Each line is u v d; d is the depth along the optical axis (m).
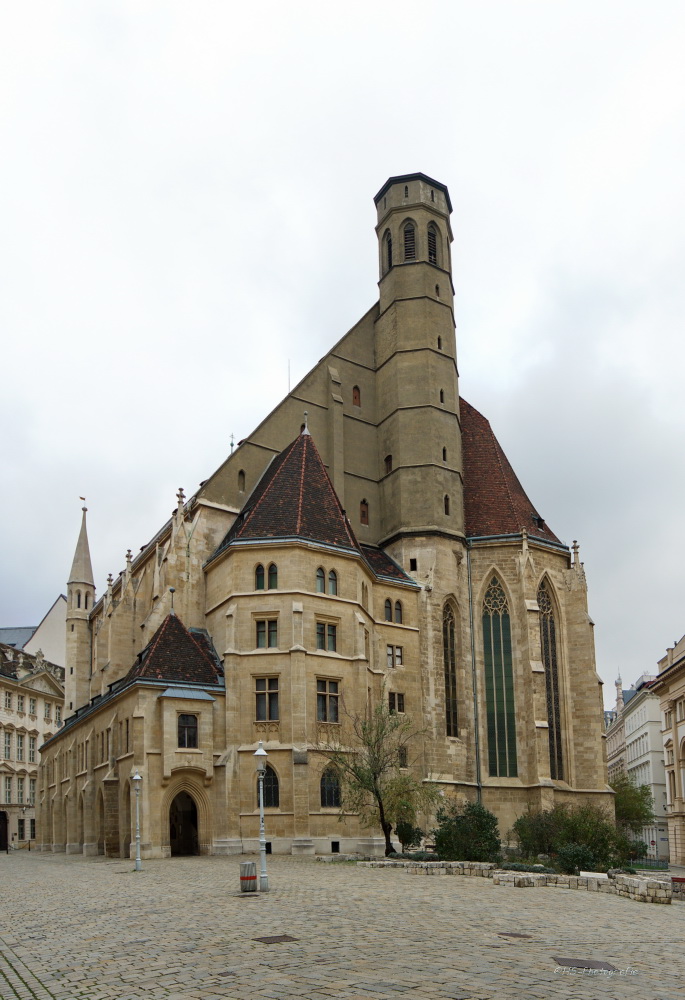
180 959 16.47
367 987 13.86
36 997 13.81
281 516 59.88
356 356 79.25
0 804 100.81
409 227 80.56
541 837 47.88
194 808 57.62
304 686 55.31
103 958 16.91
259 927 20.41
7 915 25.00
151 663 54.31
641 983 15.15
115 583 86.31
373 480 77.06
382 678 64.25
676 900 35.34
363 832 55.34
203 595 63.44
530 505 80.25
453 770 67.38
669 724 94.06
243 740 55.09
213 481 66.75
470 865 36.59
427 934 19.58
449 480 74.88
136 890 30.98
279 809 53.69
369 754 50.78
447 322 79.56
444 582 71.56
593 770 71.62
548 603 74.88
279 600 57.19
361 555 60.84
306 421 69.94
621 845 47.31
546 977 15.20
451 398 77.69
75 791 69.88
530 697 69.38
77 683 93.25
